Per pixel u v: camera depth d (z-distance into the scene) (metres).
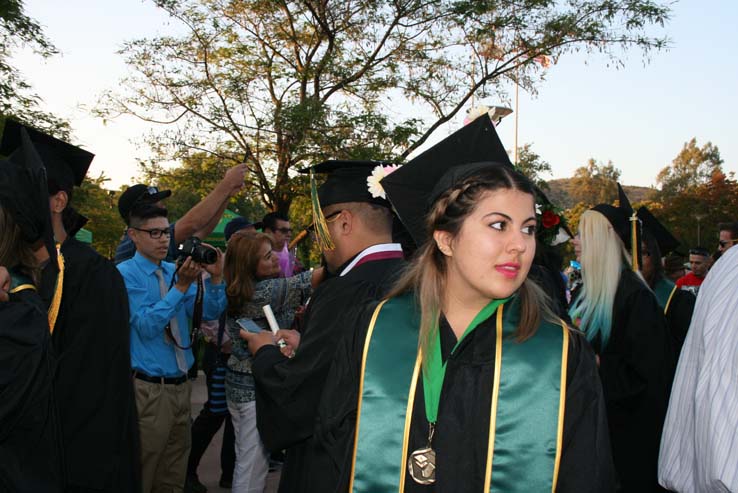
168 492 3.81
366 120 11.05
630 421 3.44
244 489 3.87
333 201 2.53
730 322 1.72
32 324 1.89
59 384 2.47
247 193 12.59
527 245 1.58
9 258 2.06
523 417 1.56
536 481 1.53
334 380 1.78
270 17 12.12
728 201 48.53
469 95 12.59
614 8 11.79
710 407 1.71
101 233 27.08
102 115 11.48
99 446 2.54
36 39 12.80
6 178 2.05
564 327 1.67
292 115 10.61
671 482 1.96
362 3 12.08
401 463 1.61
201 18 11.61
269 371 2.21
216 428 4.86
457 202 1.61
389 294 1.83
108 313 2.63
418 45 12.49
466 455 1.58
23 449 1.88
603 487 1.53
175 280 3.73
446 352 1.68
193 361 3.88
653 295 3.52
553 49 12.22
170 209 34.06
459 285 1.69
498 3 12.09
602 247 3.57
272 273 3.98
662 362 3.37
